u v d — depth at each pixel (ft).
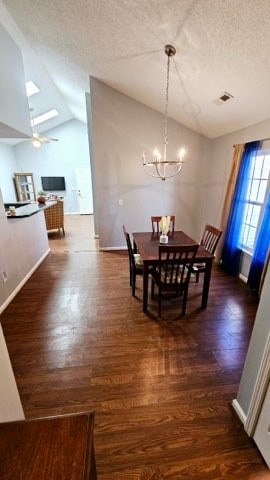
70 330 8.21
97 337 7.85
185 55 7.97
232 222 12.25
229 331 8.12
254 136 11.00
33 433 2.58
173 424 5.11
